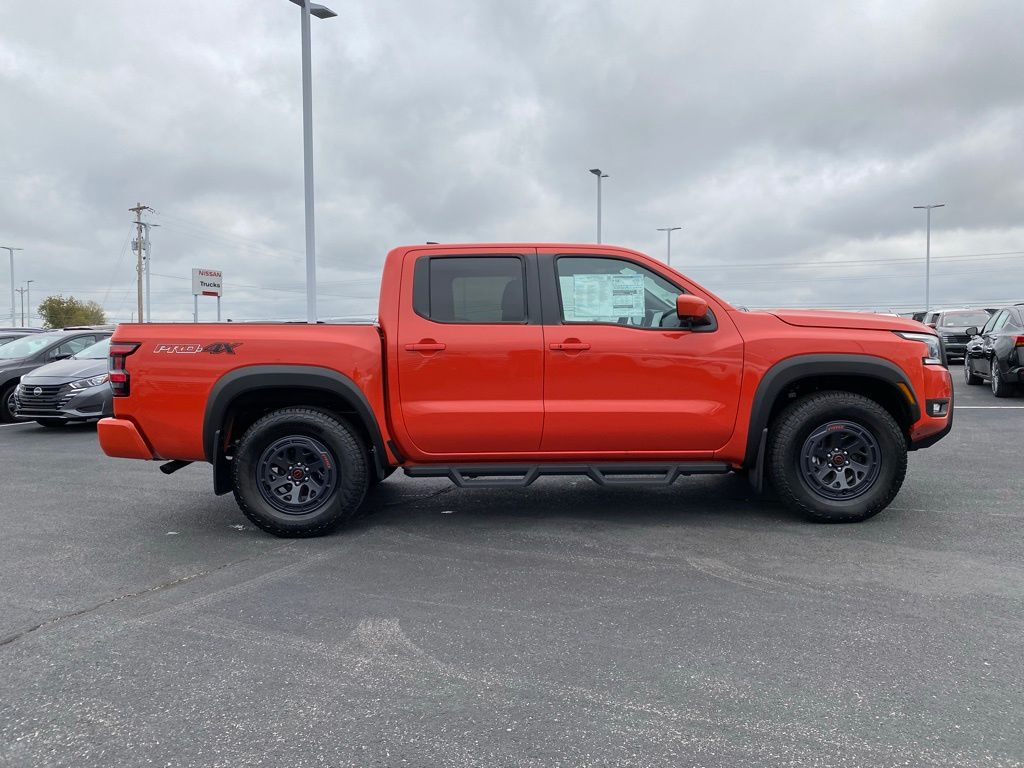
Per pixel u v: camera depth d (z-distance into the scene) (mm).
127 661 3076
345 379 4816
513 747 2398
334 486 4871
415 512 5562
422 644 3199
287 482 4910
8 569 4336
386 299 4945
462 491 6270
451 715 2604
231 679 2900
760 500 5746
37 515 5699
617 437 4895
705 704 2646
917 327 5059
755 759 2307
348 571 4207
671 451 4969
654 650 3098
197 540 4930
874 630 3258
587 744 2408
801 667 2918
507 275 4980
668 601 3648
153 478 7273
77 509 5902
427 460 4996
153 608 3678
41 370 11062
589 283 4984
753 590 3777
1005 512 5258
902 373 4875
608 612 3523
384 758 2350
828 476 4988
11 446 9633
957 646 3086
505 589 3865
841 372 4840
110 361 4949
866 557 4277
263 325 4922
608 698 2703
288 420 4797
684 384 4871
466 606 3635
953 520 5051
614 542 4676
